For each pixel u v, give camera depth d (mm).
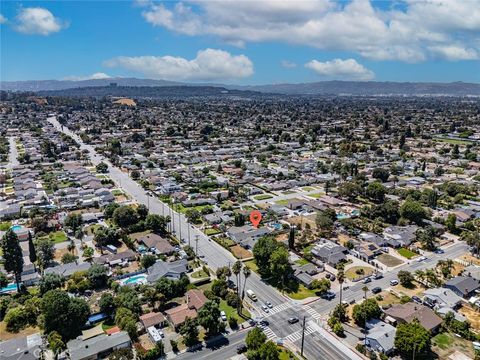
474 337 104562
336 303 122625
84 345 97938
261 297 125625
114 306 114625
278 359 91938
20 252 125000
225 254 157250
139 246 163125
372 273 142125
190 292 122938
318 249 156625
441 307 118625
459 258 154375
